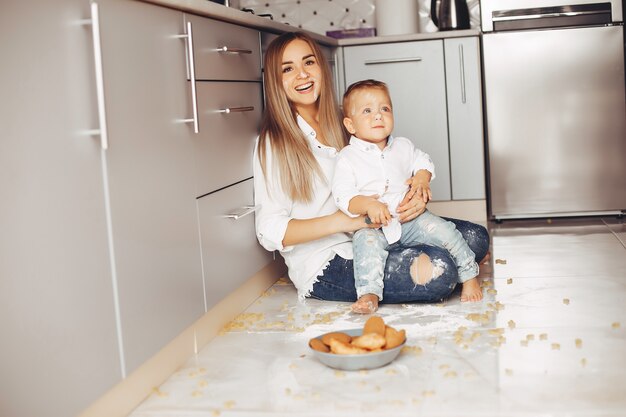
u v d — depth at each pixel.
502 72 3.76
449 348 1.92
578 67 3.73
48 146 1.31
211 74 2.19
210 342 2.13
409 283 2.32
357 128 2.47
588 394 1.58
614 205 3.78
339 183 2.41
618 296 2.31
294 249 2.51
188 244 1.95
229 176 2.31
